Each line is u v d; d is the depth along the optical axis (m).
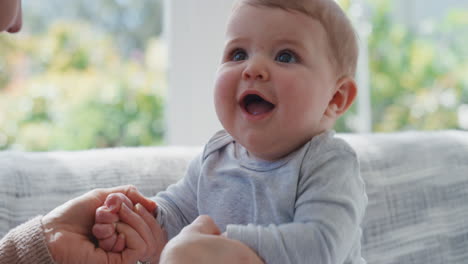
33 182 0.96
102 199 0.79
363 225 1.09
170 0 1.55
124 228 0.76
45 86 2.19
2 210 0.89
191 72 1.56
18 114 2.13
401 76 2.21
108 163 1.05
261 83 0.71
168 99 1.58
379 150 1.20
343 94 0.80
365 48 2.10
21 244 0.69
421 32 2.26
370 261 1.07
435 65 2.27
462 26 2.25
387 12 2.20
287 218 0.72
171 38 1.56
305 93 0.71
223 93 0.74
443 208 1.17
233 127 0.74
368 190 1.12
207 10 1.55
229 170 0.81
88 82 2.22
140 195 0.82
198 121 1.57
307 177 0.71
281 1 0.74
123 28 2.26
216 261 0.56
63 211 0.74
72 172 1.01
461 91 2.23
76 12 2.24
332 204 0.67
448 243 1.14
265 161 0.78
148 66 2.25
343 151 0.74
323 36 0.75
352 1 2.10
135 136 2.21
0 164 0.97
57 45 2.22
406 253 1.10
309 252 0.62
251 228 0.63
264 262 0.61
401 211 1.13
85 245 0.72
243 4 0.77
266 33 0.73
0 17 0.66
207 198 0.82
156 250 0.80
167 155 1.12
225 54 0.77
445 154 1.24
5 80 2.14
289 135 0.72
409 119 2.21
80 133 2.17
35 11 2.19
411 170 1.18
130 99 2.23
